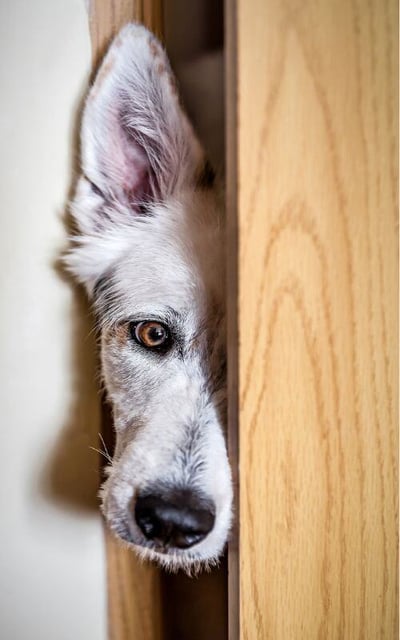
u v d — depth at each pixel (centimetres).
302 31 66
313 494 70
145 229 90
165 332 85
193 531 69
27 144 86
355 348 71
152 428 77
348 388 71
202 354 83
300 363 68
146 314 85
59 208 89
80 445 93
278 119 65
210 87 99
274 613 69
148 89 85
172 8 94
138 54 81
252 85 63
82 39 86
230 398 67
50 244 89
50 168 88
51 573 93
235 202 64
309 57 66
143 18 88
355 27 69
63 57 86
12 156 86
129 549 96
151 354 85
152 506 70
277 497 68
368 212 71
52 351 91
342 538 72
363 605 74
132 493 72
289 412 67
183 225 89
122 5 87
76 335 92
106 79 82
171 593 102
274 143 65
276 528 68
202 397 80
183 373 83
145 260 88
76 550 94
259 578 68
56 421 92
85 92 86
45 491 92
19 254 88
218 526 70
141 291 86
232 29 64
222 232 87
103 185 89
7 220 87
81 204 88
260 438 66
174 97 87
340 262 69
